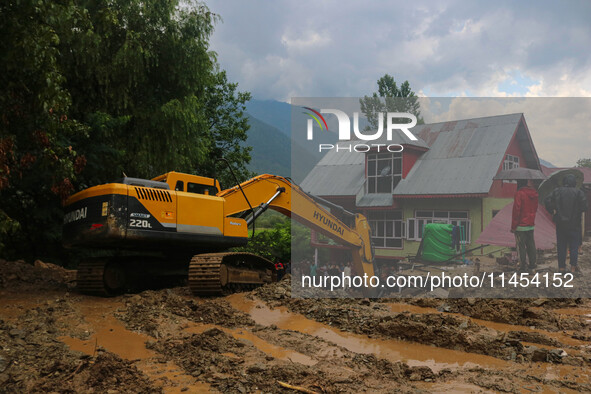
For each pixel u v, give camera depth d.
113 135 14.82
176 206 9.38
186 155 17.02
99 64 14.45
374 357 5.61
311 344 6.20
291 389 4.62
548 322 7.27
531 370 5.23
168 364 5.37
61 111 10.42
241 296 9.02
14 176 11.22
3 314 7.14
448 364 5.48
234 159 25.92
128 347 5.95
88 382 4.68
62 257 14.60
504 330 7.02
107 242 9.00
